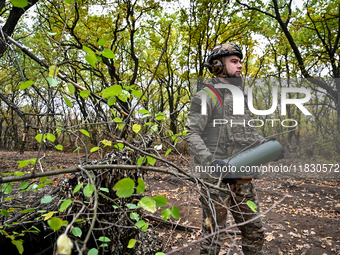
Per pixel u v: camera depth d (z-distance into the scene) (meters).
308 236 3.05
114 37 10.59
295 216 3.73
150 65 14.86
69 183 1.45
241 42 12.62
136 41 15.73
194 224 3.03
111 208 1.55
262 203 4.39
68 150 9.46
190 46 11.84
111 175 1.50
